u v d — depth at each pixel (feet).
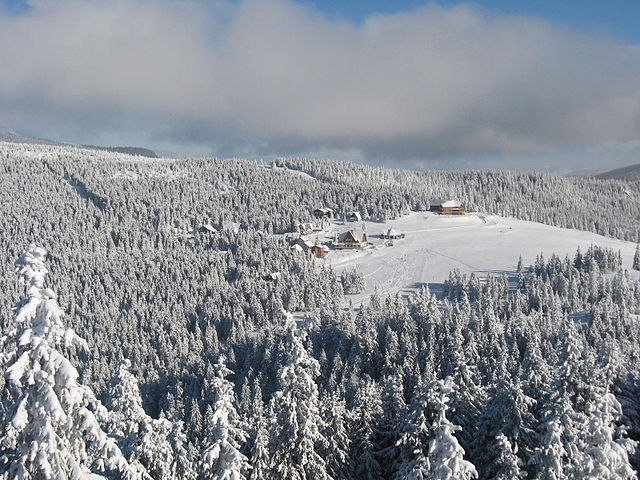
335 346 381.19
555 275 495.82
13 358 56.24
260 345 396.57
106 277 601.62
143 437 93.09
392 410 133.69
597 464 98.27
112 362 426.10
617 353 161.89
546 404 109.19
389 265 638.53
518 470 102.83
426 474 94.94
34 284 56.75
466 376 137.28
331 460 121.49
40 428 54.75
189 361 411.13
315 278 537.65
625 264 595.06
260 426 126.52
